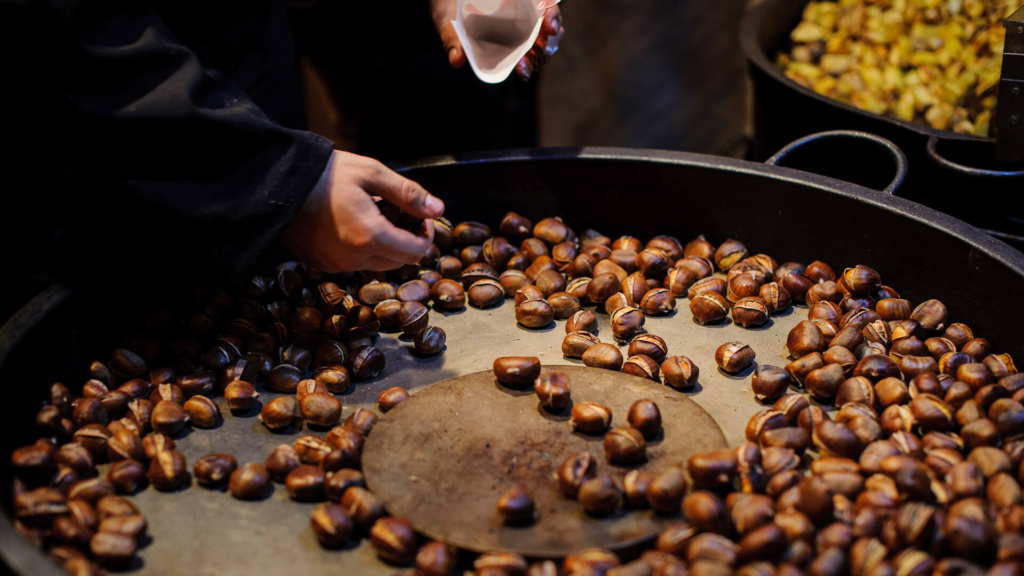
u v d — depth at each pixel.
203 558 1.00
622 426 1.08
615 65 2.71
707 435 1.09
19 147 1.12
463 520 1.02
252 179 1.11
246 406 1.16
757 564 0.95
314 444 1.08
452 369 1.21
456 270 1.37
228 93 1.14
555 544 1.00
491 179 1.42
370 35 1.61
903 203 1.23
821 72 1.90
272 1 1.35
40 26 1.07
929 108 1.72
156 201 1.11
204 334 1.24
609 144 2.80
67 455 1.06
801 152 1.56
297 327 1.25
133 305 1.24
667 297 1.28
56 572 0.89
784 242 1.34
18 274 1.19
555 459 1.07
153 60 1.10
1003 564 0.93
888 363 1.14
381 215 1.14
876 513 0.99
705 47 2.67
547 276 1.32
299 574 0.99
